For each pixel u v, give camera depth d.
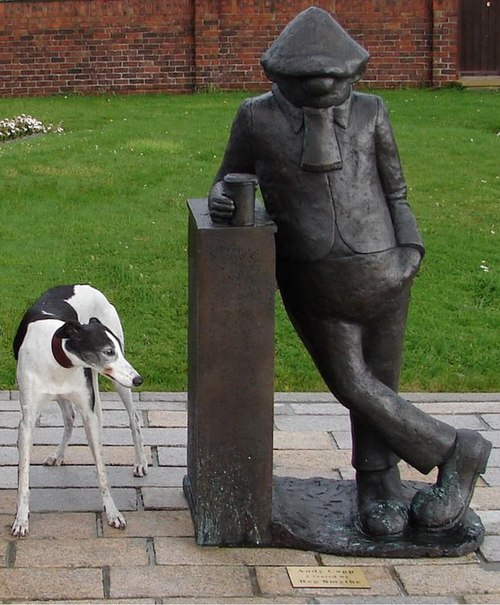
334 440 6.24
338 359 4.78
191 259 4.93
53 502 5.32
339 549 4.82
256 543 4.89
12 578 4.54
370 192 4.64
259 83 18.55
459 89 18.12
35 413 5.08
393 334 4.83
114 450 6.03
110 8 18.33
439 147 13.16
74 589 4.46
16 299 8.41
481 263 9.48
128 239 9.87
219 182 4.79
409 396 7.07
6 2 18.27
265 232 4.62
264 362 4.76
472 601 4.46
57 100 17.64
